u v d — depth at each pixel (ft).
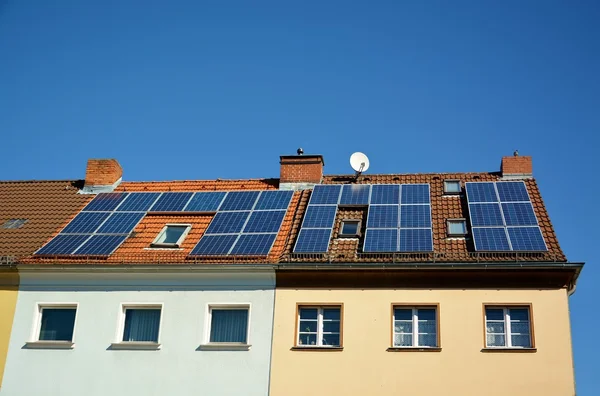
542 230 84.07
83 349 81.46
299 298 80.48
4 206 99.04
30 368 81.51
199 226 90.63
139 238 88.89
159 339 80.69
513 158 97.30
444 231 85.71
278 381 77.61
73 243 87.86
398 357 77.00
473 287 78.48
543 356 75.15
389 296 79.36
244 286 81.71
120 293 83.10
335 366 77.46
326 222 87.45
